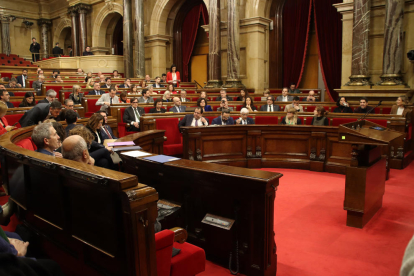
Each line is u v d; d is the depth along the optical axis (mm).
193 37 15758
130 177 1539
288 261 2828
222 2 13117
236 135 6035
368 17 8953
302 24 12664
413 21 8656
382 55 9250
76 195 1800
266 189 2232
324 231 3430
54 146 2770
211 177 2436
